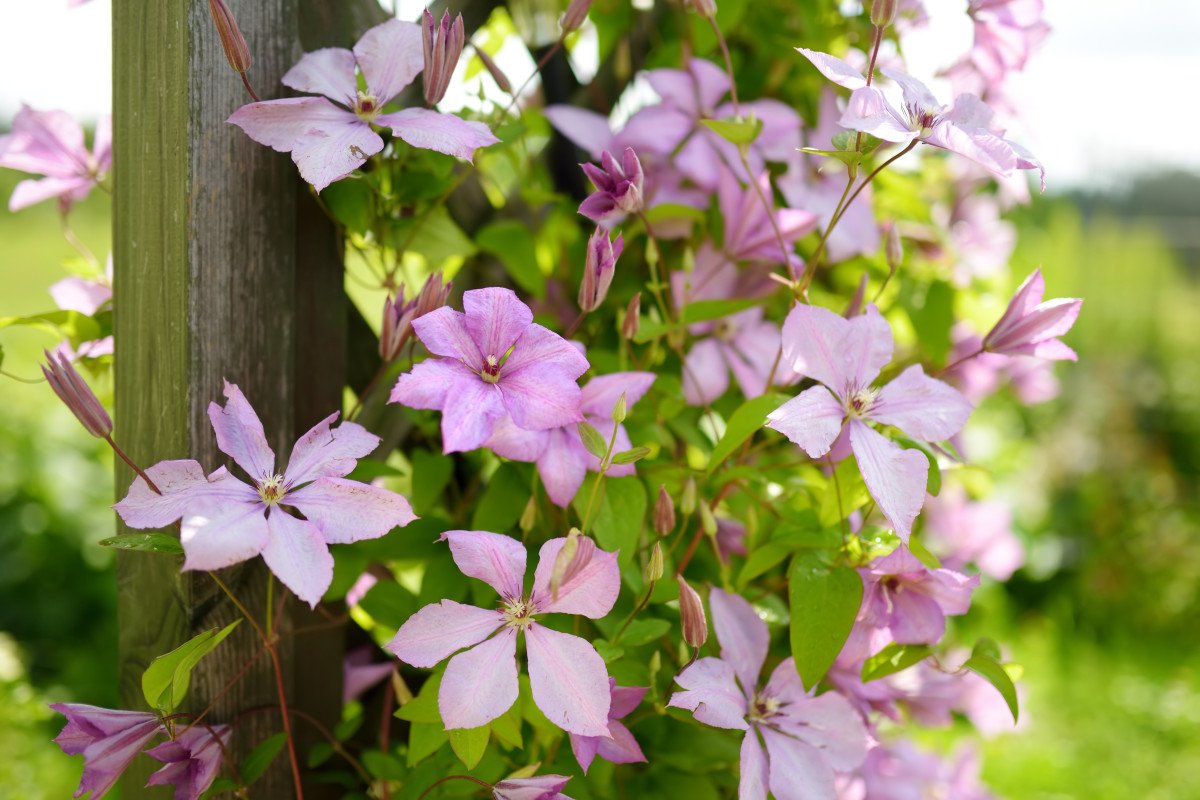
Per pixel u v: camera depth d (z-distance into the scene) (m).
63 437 2.20
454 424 0.61
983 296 0.92
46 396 2.30
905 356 0.89
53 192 0.74
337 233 0.71
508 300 0.63
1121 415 3.39
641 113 0.78
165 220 0.66
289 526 0.61
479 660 0.62
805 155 0.81
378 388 0.74
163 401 0.66
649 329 0.71
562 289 0.82
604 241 0.66
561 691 0.62
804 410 0.64
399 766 0.72
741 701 0.66
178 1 0.65
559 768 0.68
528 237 0.78
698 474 0.73
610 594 0.62
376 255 0.79
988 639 0.69
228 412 0.63
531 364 0.63
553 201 0.81
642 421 0.74
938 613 0.68
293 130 0.65
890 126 0.64
